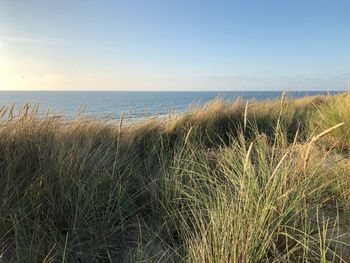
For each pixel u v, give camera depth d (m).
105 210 3.41
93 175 3.56
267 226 2.71
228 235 2.52
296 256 2.72
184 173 4.01
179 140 5.61
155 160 4.84
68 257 2.72
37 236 2.78
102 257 2.87
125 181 3.84
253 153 4.56
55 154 3.64
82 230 3.04
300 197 3.03
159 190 3.71
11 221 2.89
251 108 9.15
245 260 2.38
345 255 2.70
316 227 3.04
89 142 4.25
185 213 3.37
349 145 5.91
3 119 4.04
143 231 3.26
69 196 3.18
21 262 2.55
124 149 4.86
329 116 7.16
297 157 3.47
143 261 2.71
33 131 4.11
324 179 3.78
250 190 3.01
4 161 3.45
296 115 9.02
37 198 3.12
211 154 4.84
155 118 6.59
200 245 2.54
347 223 3.16
